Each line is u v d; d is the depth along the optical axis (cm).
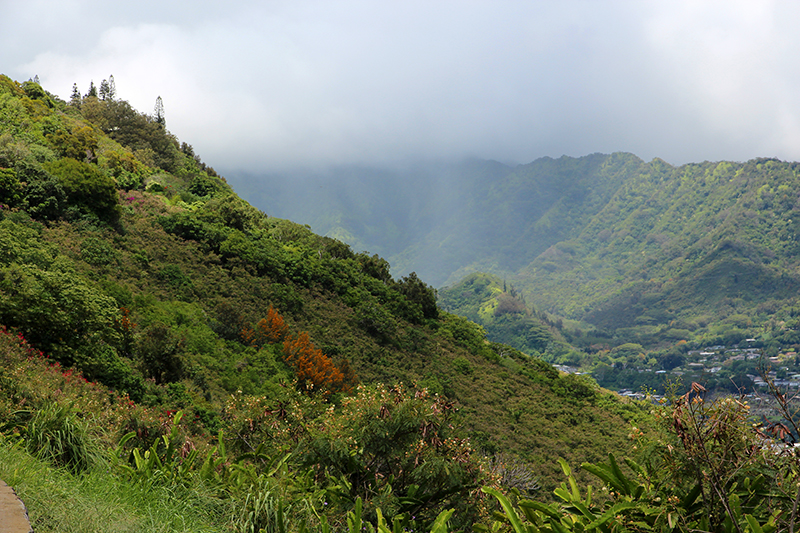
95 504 434
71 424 583
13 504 337
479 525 483
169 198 5803
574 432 4259
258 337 3553
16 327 1513
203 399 2031
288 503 526
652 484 419
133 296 3084
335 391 2998
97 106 8000
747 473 380
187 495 519
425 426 638
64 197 3681
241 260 4597
